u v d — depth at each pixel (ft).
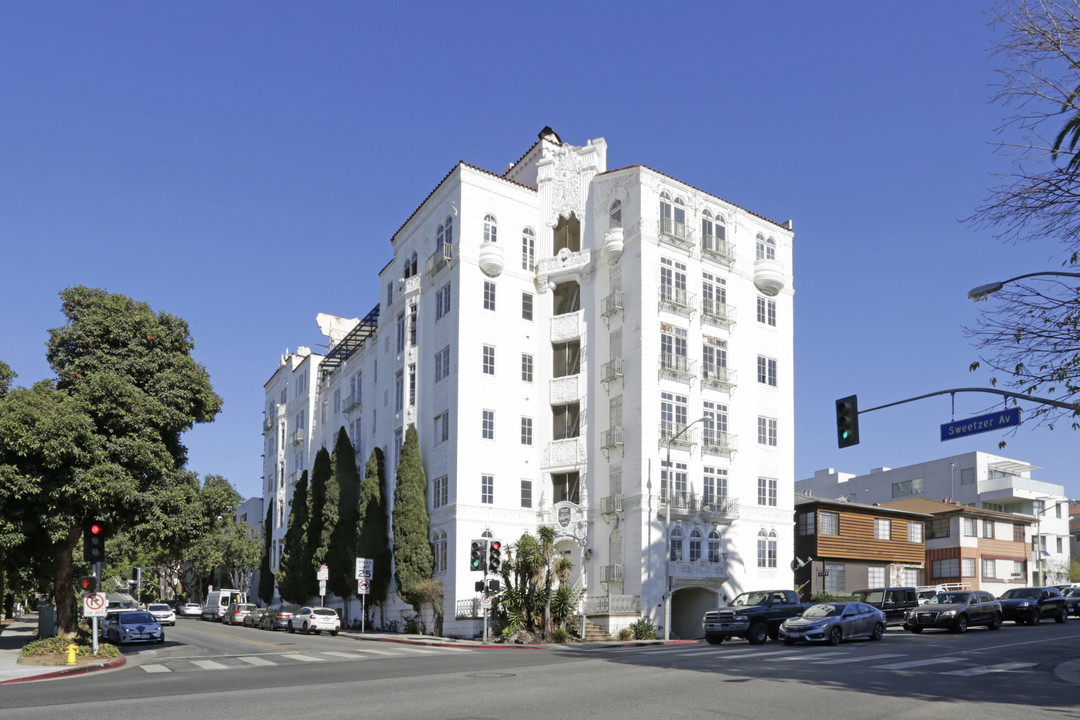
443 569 139.44
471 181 148.66
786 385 156.25
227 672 73.10
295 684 59.67
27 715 45.06
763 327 155.02
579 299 150.00
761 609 101.19
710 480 141.18
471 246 146.51
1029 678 61.11
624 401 138.21
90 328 108.27
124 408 105.50
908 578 185.37
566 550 142.61
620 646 109.09
